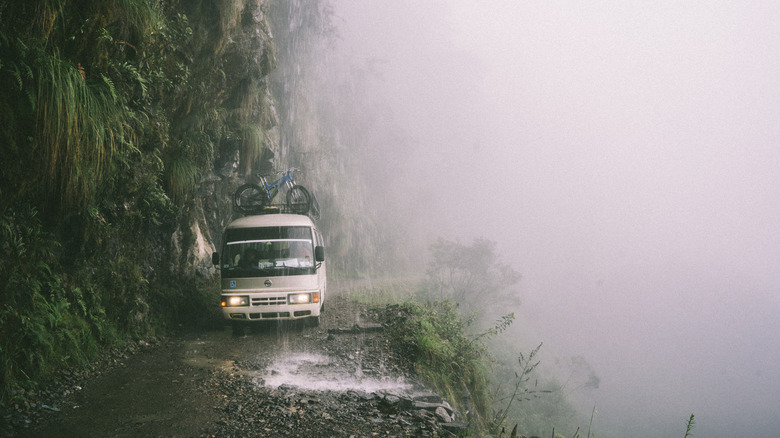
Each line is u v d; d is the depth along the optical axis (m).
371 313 11.40
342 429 4.38
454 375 8.87
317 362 7.19
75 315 6.12
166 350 7.50
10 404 4.28
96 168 5.72
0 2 4.10
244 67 11.73
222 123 12.21
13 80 4.21
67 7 5.18
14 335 4.60
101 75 5.66
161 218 8.91
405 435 4.37
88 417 4.38
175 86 8.80
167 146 9.31
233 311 8.60
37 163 4.69
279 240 9.05
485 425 8.80
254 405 4.94
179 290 9.92
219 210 14.50
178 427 4.23
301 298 8.80
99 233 6.78
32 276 5.21
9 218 4.83
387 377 6.87
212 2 9.45
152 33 7.21
